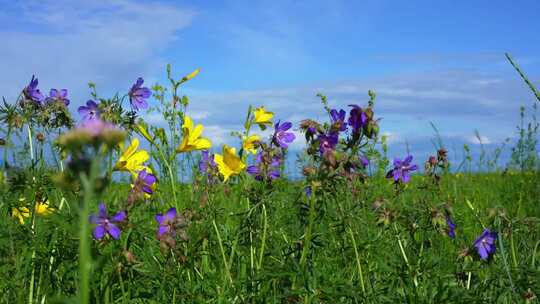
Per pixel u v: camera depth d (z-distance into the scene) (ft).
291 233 2.61
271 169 2.59
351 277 2.42
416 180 4.73
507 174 6.77
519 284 2.22
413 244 2.57
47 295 2.16
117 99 2.48
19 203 2.37
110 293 2.09
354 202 2.82
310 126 2.15
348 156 2.08
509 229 2.59
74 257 2.15
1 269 2.18
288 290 2.17
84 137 1.00
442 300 2.10
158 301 2.23
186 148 2.56
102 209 1.87
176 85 2.97
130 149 2.29
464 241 3.29
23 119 2.54
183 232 2.09
